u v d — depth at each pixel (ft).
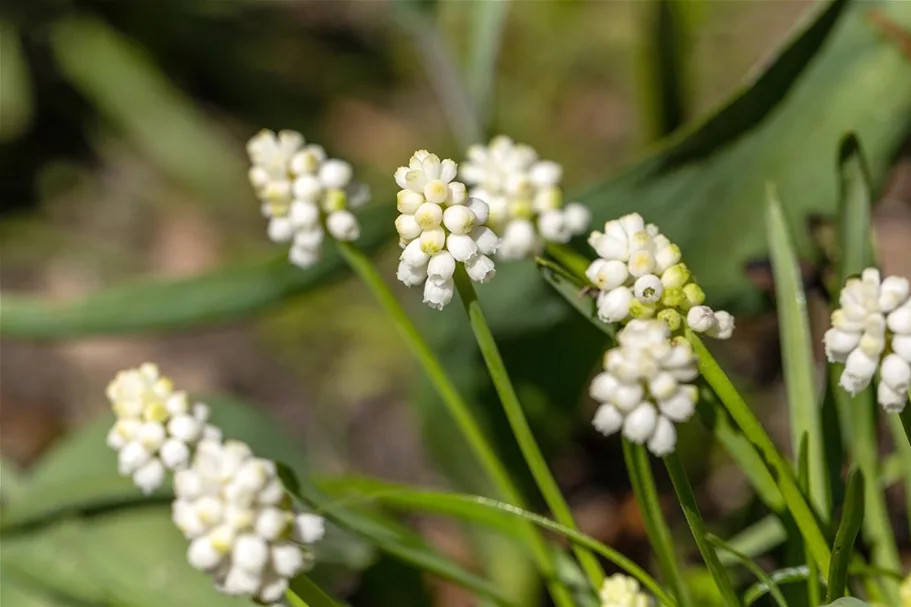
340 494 1.69
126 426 1.46
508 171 1.64
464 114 2.26
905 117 1.83
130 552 1.82
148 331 1.90
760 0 3.16
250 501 1.39
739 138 1.82
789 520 1.59
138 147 3.42
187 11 3.67
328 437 2.56
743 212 1.87
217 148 3.36
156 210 3.29
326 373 2.72
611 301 1.40
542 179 1.64
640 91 2.25
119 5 3.60
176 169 3.33
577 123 3.11
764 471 1.57
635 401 1.36
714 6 3.16
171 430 1.46
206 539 1.39
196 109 3.47
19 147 3.42
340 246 1.62
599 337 1.94
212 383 2.77
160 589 1.79
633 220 1.43
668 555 1.55
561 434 1.99
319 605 1.45
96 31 3.53
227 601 1.77
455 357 1.93
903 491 1.99
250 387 2.75
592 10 3.32
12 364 2.86
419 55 3.59
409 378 2.64
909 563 1.93
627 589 1.50
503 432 1.95
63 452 1.92
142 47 3.58
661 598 1.51
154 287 1.86
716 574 1.46
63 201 3.34
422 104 3.46
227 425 1.91
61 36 3.52
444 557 1.72
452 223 1.38
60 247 3.20
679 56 2.16
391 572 1.90
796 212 1.87
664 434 1.36
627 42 3.23
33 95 3.49
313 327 2.81
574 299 1.50
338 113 3.49
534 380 1.95
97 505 1.85
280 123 3.48
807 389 1.61
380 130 3.39
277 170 1.59
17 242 3.21
